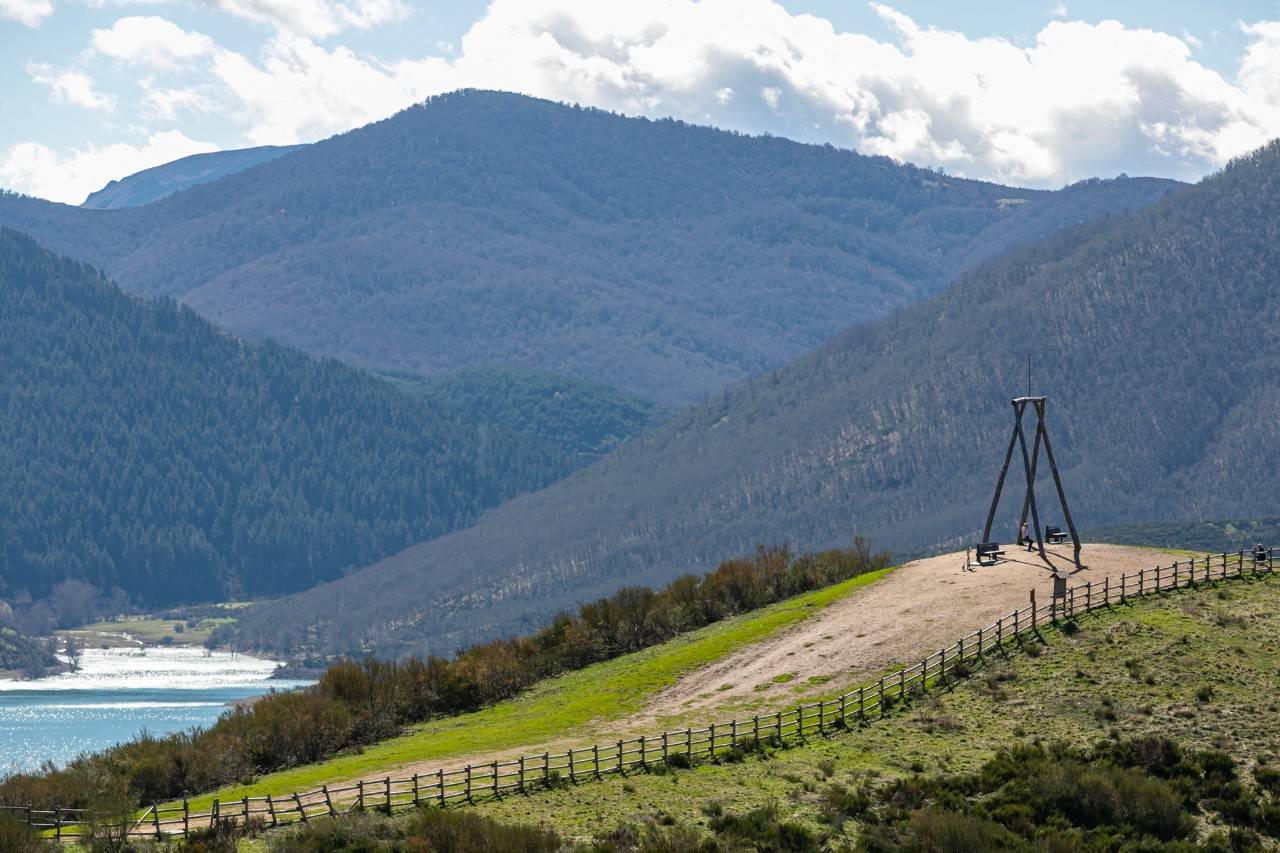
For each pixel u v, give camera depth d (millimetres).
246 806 58500
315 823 56500
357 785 61250
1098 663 74625
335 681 93375
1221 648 75625
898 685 75250
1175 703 69000
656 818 57938
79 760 79312
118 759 78438
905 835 55344
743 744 69312
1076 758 63156
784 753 68062
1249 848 55031
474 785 64500
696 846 53094
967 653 78750
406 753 78312
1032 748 64062
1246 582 87625
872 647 84250
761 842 54344
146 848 54938
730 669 87938
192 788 76062
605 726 79625
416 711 94500
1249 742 64438
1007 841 54219
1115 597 85125
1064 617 81750
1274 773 60469
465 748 77500
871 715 72625
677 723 76875
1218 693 69938
